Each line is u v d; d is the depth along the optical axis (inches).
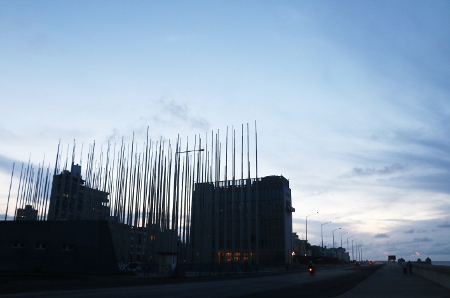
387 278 1723.7
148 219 2370.8
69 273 1540.4
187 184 2432.3
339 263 7401.6
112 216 2682.1
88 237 1608.0
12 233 1632.6
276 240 4980.3
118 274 1619.1
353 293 925.8
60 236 1616.6
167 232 2299.5
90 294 816.3
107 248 1617.9
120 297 756.0
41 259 1590.8
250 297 808.9
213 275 2021.4
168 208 2335.1
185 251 2593.5
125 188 2474.2
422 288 1088.2
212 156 2603.3
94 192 2613.2
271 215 5064.0
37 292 846.5
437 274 1302.9
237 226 4785.9
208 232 2434.8
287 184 5378.9
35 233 1627.7
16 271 1544.0
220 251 4753.9
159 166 2367.1
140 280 1385.3
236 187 4965.6
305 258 5900.6
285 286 1215.6
